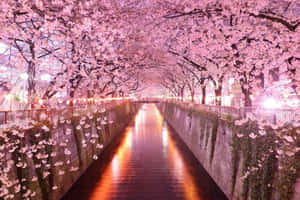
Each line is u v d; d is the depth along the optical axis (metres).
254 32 9.49
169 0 10.34
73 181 10.45
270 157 6.08
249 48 10.05
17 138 6.44
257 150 6.70
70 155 10.38
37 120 7.98
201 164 13.35
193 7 10.09
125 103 35.00
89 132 13.79
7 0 7.51
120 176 11.39
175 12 10.82
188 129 18.36
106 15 11.62
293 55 8.05
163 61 22.62
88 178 11.20
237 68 10.49
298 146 5.14
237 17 10.01
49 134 8.16
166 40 15.78
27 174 6.76
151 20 12.57
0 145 5.68
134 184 10.36
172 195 9.32
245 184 7.22
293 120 5.66
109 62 15.38
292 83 8.10
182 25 13.67
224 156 9.66
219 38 11.05
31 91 10.32
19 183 6.38
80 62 11.53
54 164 8.46
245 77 10.30
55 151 8.71
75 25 9.43
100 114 16.91
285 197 5.38
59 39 9.56
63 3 8.84
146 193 9.45
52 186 8.21
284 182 5.46
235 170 8.21
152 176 11.34
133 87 44.00
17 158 6.40
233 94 21.59
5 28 7.63
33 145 7.13
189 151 16.38
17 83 11.79
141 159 14.24
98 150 15.29
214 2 9.97
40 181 7.48
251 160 7.00
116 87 25.89
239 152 7.96
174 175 11.54
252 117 6.98
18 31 8.23
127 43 14.57
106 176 11.40
